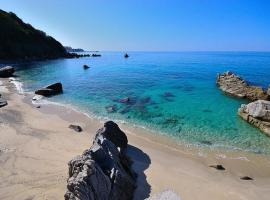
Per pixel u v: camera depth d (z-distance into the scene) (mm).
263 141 21000
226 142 20719
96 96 36781
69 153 17359
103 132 16453
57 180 13688
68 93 38969
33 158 16375
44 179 13797
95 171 10609
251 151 19188
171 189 13625
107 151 13195
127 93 38875
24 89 41562
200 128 23672
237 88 36500
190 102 32844
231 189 14000
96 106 30969
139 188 13461
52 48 124500
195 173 15656
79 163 11055
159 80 52250
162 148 19234
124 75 61625
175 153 18469
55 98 35375
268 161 17672
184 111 28844
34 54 105500
